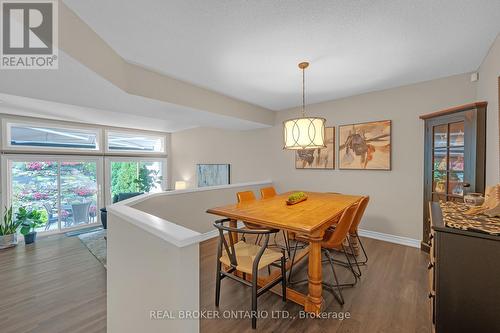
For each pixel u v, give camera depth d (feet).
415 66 8.43
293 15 5.50
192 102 10.10
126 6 5.14
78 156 15.99
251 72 8.86
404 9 5.30
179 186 19.11
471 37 6.48
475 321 3.85
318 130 7.56
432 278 5.05
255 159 15.97
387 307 6.12
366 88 10.78
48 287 7.76
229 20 5.68
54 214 14.97
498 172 6.26
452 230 4.03
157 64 8.11
